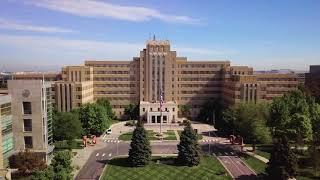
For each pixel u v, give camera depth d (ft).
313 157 355.36
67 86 621.72
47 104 399.85
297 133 404.98
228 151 458.09
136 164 383.45
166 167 384.06
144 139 387.34
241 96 635.66
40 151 374.43
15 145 378.53
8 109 360.28
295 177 333.62
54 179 273.95
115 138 547.49
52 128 445.78
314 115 429.79
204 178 349.00
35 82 372.99
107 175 356.79
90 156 433.07
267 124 450.30
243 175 357.61
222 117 571.69
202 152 451.94
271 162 322.75
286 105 434.71
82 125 532.32
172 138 552.41
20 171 339.98
